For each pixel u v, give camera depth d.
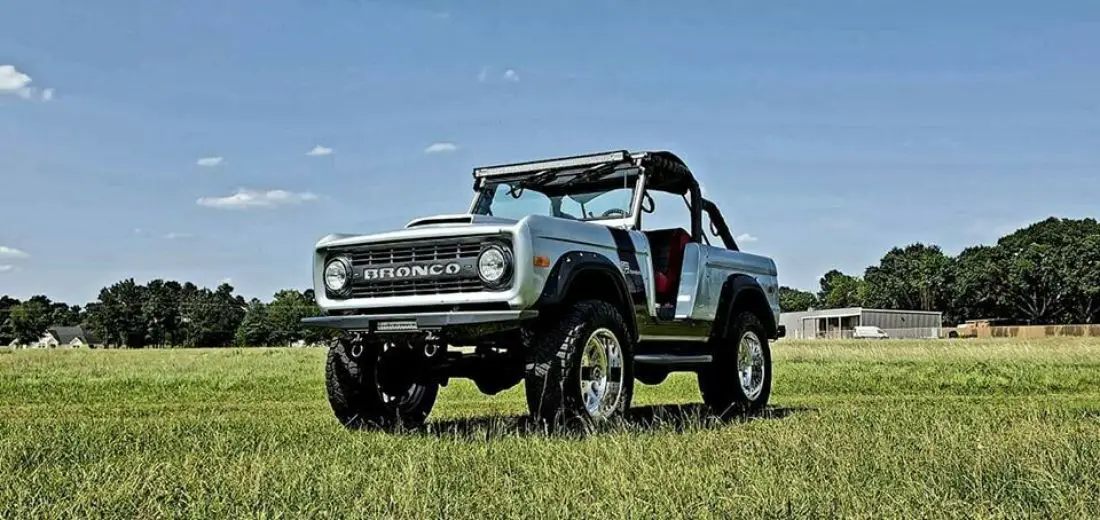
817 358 26.64
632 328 7.33
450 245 6.72
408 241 6.83
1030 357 26.81
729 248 9.73
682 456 5.17
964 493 4.11
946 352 31.86
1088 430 6.26
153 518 3.78
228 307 111.88
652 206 8.40
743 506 3.84
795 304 171.38
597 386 6.92
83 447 5.80
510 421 7.55
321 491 4.23
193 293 116.94
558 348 6.55
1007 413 7.79
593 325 6.76
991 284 113.62
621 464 4.83
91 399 12.43
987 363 22.34
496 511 3.83
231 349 44.47
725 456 5.15
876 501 3.93
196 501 4.05
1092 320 108.06
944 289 123.06
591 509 3.83
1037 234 127.00
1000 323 115.38
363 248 7.04
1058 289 107.56
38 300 151.62
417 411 7.97
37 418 8.55
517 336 6.88
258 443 6.04
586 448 5.53
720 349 8.88
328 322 6.90
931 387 14.49
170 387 15.01
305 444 6.09
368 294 7.04
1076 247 109.38
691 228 8.89
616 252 7.46
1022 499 3.95
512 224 6.61
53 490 4.32
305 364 23.88
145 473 4.75
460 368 7.22
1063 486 4.09
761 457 5.07
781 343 52.16
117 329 110.56
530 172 8.57
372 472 4.74
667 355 8.00
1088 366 20.45
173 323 111.44
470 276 6.61
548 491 4.15
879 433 6.10
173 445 6.02
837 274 174.38
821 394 12.84
